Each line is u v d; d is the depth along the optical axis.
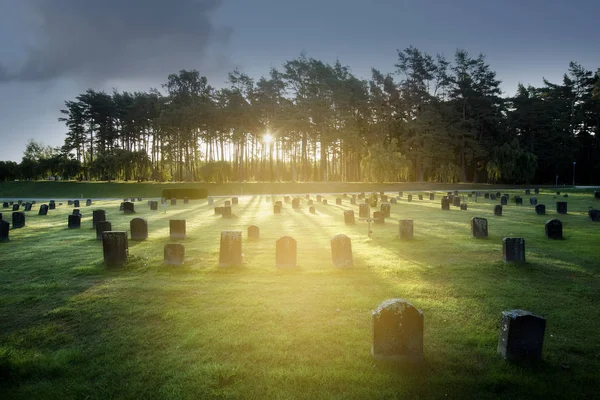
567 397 4.14
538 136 78.81
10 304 7.32
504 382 4.41
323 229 18.06
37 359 5.04
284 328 5.98
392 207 31.19
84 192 63.69
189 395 4.24
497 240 13.97
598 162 75.94
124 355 5.21
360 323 6.16
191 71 72.12
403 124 74.56
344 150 78.00
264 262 10.70
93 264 10.52
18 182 69.81
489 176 73.19
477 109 76.12
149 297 7.62
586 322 6.22
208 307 7.01
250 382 4.48
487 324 6.12
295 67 69.00
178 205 36.84
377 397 4.16
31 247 13.45
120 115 80.00
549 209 27.73
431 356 5.05
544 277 8.88
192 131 71.69
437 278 8.89
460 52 78.62
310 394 4.22
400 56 77.44
